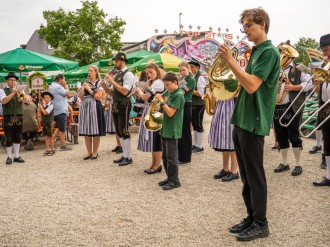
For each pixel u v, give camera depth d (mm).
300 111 4996
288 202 4004
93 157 6707
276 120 5133
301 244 2984
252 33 2906
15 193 4645
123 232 3334
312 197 4148
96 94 6383
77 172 5715
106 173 5594
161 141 4867
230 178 4945
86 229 3428
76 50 22031
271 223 3426
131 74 5941
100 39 22875
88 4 22594
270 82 2908
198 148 7059
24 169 6031
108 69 12320
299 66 4590
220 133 4859
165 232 3307
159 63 10617
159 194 4441
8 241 3197
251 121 2904
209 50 19719
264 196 3047
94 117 6465
